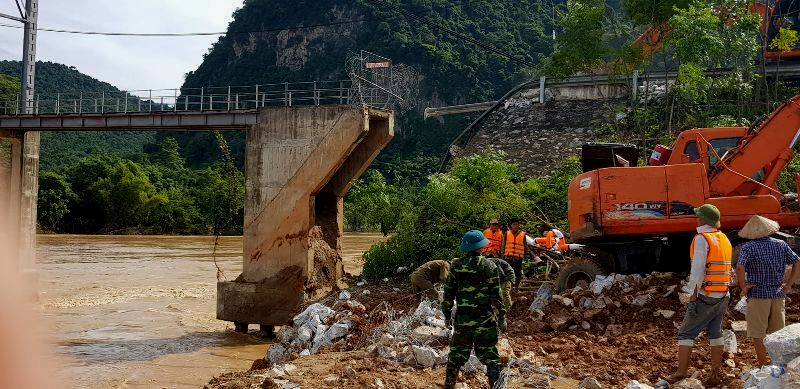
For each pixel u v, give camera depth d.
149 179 110.50
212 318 21.62
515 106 34.28
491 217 20.70
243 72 169.12
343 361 9.49
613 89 31.67
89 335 18.11
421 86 139.25
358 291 19.11
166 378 13.35
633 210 12.41
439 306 12.99
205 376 13.65
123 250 53.25
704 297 7.28
